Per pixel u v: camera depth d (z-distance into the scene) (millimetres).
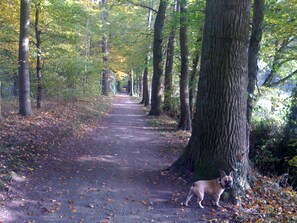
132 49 31891
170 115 24422
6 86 23297
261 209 6867
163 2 20594
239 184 7461
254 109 13445
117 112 26688
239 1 7734
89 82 28859
